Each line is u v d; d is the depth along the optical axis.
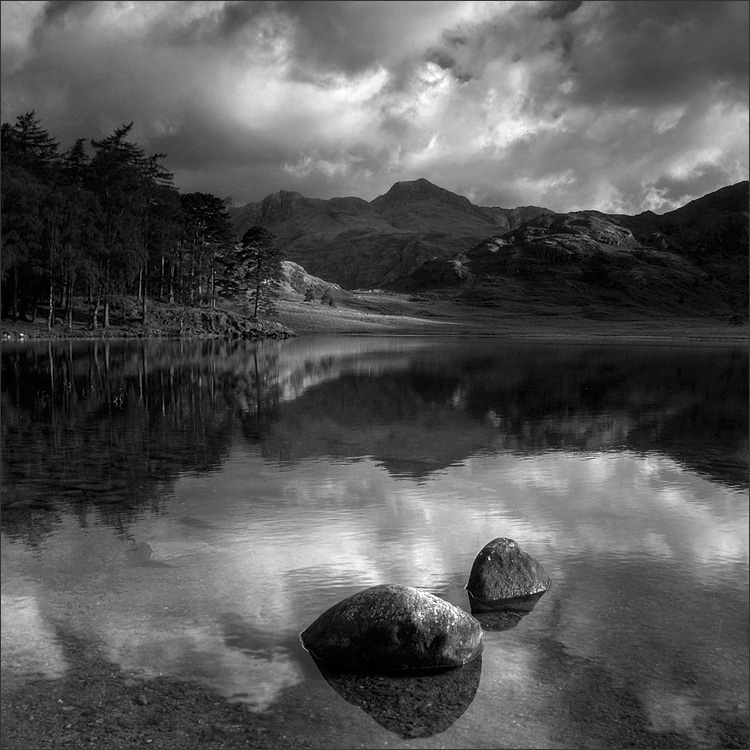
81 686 6.01
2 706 5.69
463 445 18.06
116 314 93.88
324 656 6.55
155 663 6.40
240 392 29.70
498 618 7.48
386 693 5.98
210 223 113.94
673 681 6.17
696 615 7.52
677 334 160.62
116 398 27.05
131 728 5.40
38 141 93.25
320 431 19.98
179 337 92.31
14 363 43.66
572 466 15.57
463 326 166.50
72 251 78.31
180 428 20.23
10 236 73.94
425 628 6.52
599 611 7.67
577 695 5.95
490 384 35.78
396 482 13.70
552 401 28.53
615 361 57.91
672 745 5.25
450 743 5.26
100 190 92.88
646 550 9.70
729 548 9.77
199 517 11.08
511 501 12.35
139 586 8.16
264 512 11.40
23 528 10.46
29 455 16.14
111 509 11.53
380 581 8.40
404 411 24.59
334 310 159.38
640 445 18.52
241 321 106.38
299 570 8.73
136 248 87.50
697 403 28.52
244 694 5.92
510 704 5.82
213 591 8.05
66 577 8.46
